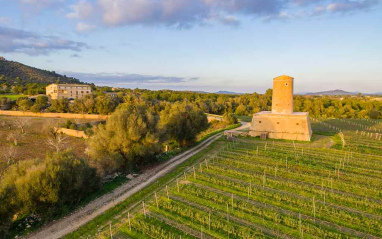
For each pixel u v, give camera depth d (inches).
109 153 1242.0
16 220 767.1
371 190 933.8
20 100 3673.7
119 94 4566.9
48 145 1875.0
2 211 687.7
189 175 1153.4
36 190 755.4
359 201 844.0
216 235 681.6
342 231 693.9
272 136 1935.3
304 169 1186.6
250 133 2033.7
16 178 816.3
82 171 884.6
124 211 840.3
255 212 794.2
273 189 979.3
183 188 999.0
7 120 2871.6
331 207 821.2
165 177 1144.2
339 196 882.8
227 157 1438.2
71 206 868.6
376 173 1130.7
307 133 1822.1
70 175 839.7
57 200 792.9
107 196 959.0
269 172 1161.4
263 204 856.3
